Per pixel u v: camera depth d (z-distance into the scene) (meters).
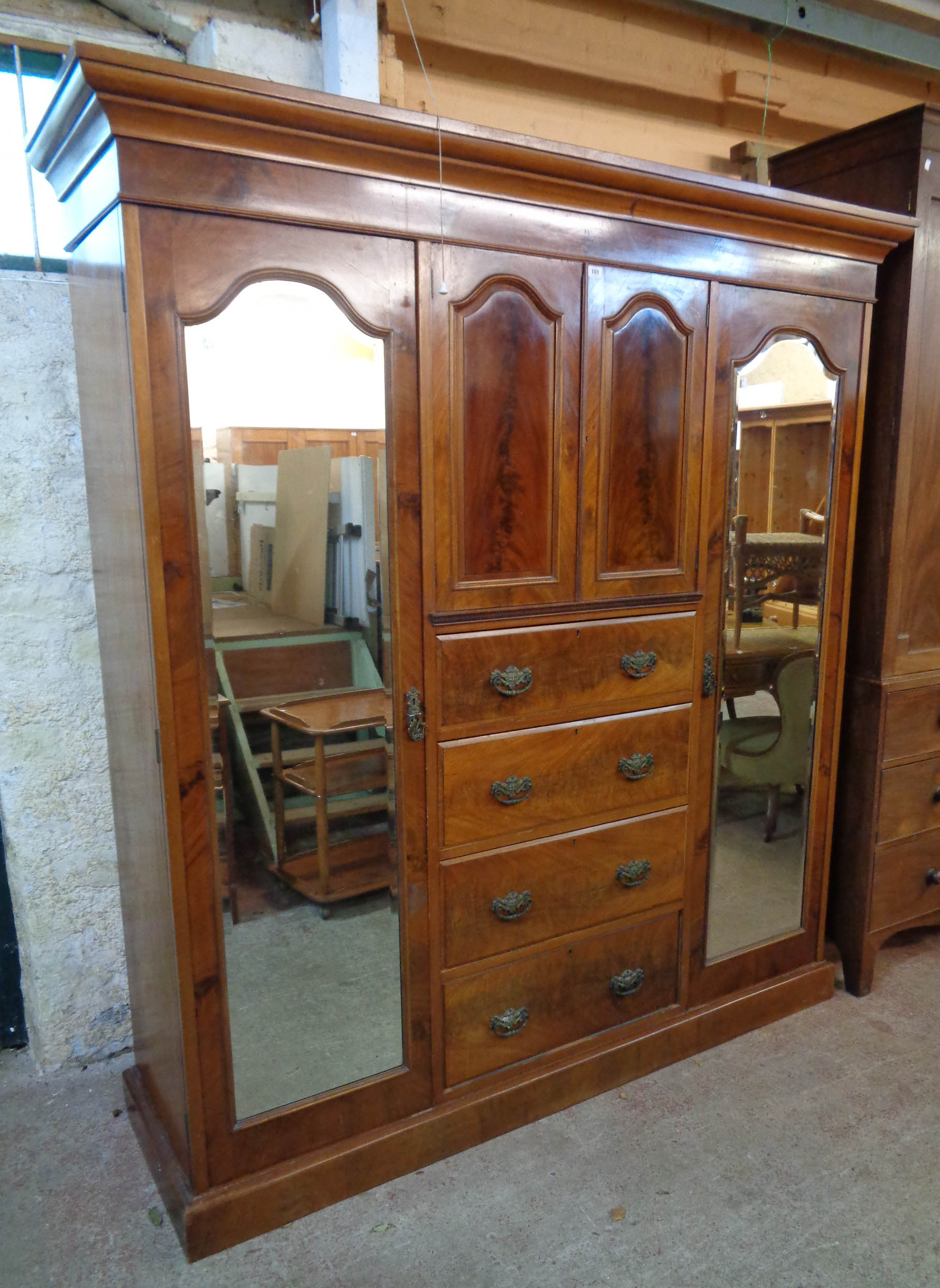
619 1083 1.87
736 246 1.74
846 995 2.22
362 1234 1.51
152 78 1.14
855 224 1.83
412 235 1.41
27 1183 1.64
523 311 1.54
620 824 1.80
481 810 1.63
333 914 1.53
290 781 1.46
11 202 1.76
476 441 1.53
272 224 1.31
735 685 1.92
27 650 1.77
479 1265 1.45
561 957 1.78
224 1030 1.46
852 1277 1.43
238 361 1.32
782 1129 1.75
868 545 2.09
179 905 1.39
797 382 1.88
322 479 1.41
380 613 1.49
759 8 2.41
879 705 2.08
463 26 2.14
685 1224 1.53
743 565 1.88
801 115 2.77
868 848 2.14
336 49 1.79
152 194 1.21
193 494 1.31
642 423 1.70
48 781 1.83
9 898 1.94
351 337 1.40
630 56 2.41
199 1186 1.47
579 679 1.70
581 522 1.65
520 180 1.47
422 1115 1.66
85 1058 1.96
